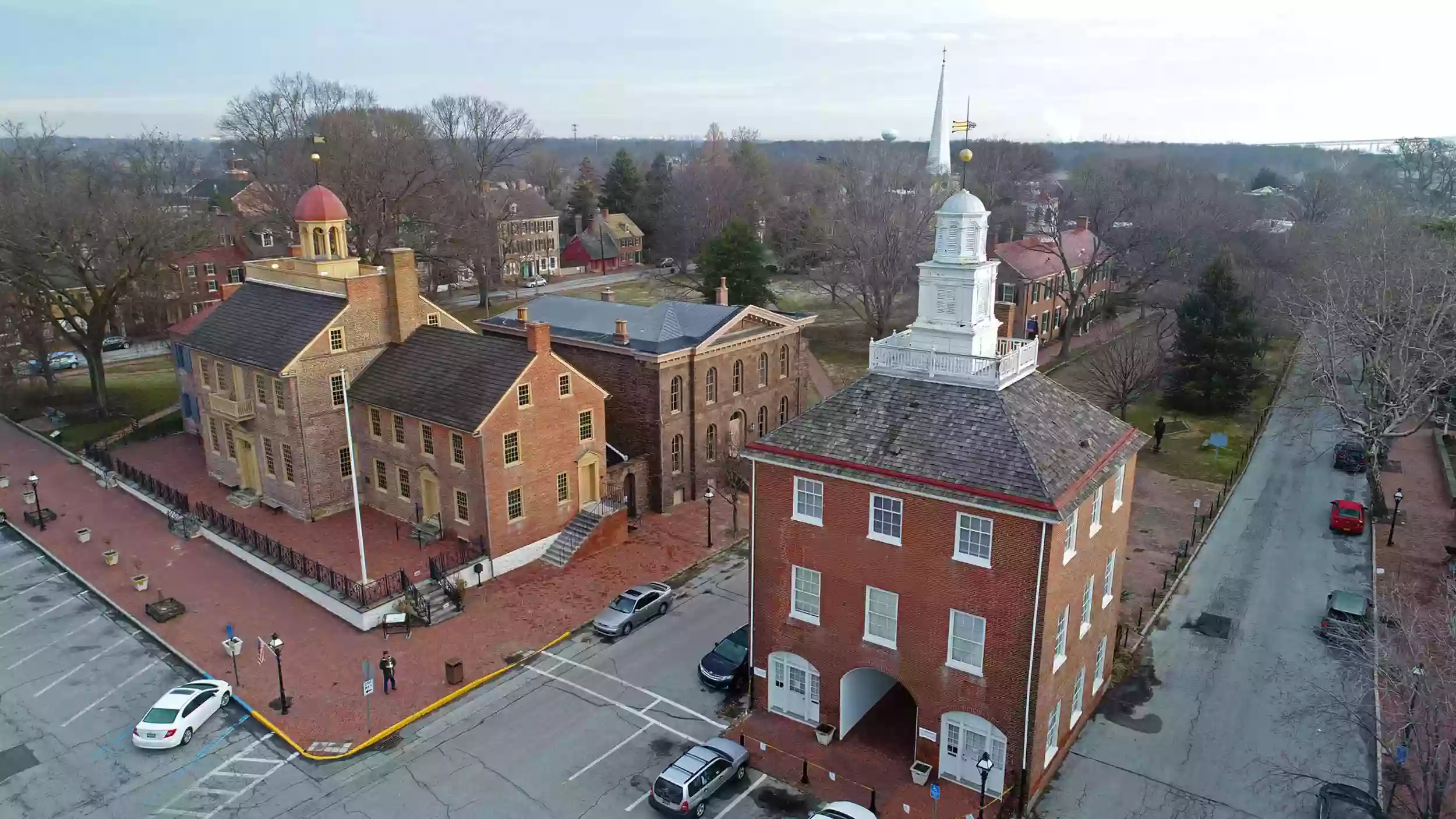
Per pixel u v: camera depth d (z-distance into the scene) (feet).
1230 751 100.73
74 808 93.81
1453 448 199.62
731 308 181.68
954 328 102.73
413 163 317.22
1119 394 213.46
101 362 228.63
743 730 105.60
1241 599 134.92
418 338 163.53
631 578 145.28
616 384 170.60
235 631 128.67
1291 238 334.85
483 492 141.79
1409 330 162.91
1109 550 105.40
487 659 121.80
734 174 483.51
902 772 98.12
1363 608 123.24
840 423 100.22
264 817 92.63
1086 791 94.58
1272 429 217.77
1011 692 89.66
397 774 99.30
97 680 117.60
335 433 160.86
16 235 208.74
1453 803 89.76
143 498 176.14
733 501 175.11
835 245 314.14
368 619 128.36
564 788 96.89
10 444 211.41
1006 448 89.86
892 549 94.38
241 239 337.11
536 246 440.04
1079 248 320.70
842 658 100.89
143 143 574.56
